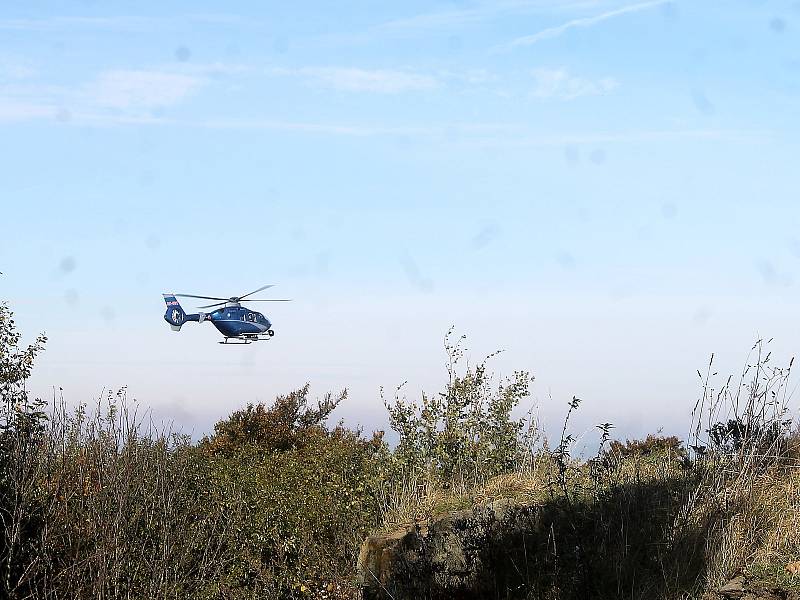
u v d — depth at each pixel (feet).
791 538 23.11
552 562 26.04
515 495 29.17
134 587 33.71
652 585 23.86
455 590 25.89
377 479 36.42
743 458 26.35
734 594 20.33
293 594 35.17
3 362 34.47
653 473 29.84
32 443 35.19
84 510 35.06
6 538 31.94
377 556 25.05
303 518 36.70
